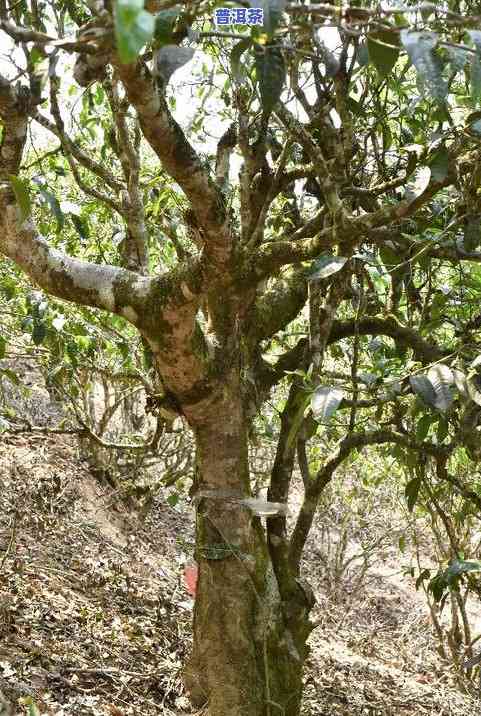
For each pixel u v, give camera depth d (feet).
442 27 6.59
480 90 5.19
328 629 25.03
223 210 8.48
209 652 10.87
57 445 26.37
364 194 10.84
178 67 5.37
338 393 8.21
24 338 18.79
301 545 11.78
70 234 15.93
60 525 21.85
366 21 4.80
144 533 25.67
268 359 12.89
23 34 4.84
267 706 10.63
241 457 10.92
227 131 12.79
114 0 3.17
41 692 12.69
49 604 16.53
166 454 25.75
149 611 18.63
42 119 12.74
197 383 10.17
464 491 11.93
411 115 11.48
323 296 12.62
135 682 14.57
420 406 10.18
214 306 10.26
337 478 28.32
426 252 10.94
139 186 13.89
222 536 10.84
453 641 22.95
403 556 33.45
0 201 9.37
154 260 17.40
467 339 11.70
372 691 18.97
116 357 19.94
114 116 12.29
